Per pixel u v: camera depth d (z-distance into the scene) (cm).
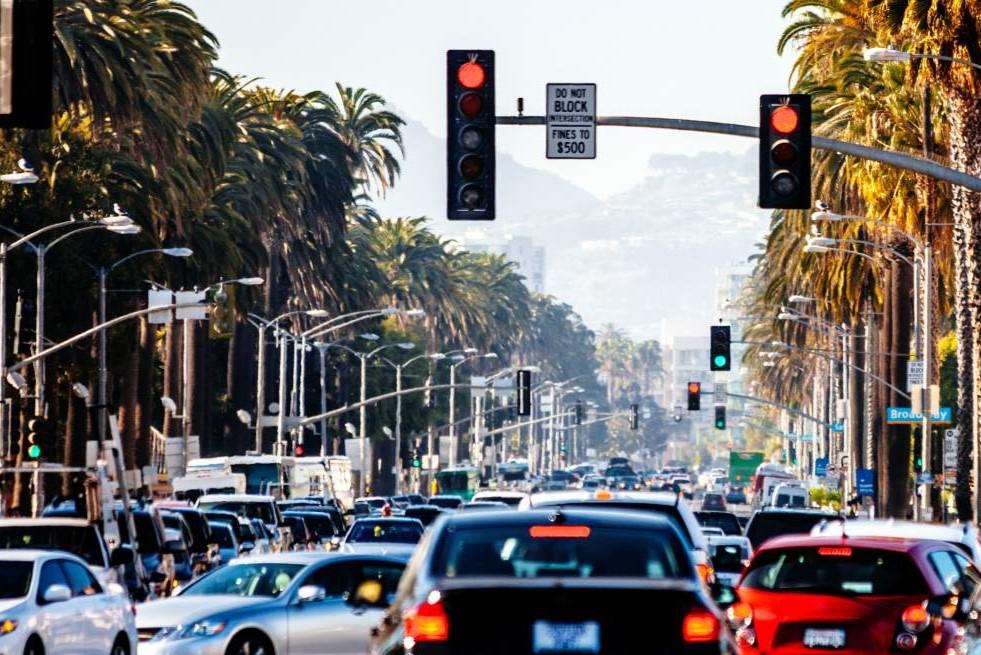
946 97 12312
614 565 2928
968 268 12850
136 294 15825
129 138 16162
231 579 5862
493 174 6066
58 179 14638
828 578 4219
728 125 6291
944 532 4897
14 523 6347
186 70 16138
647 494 5412
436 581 2833
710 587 3781
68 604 5166
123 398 17000
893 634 4088
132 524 7356
